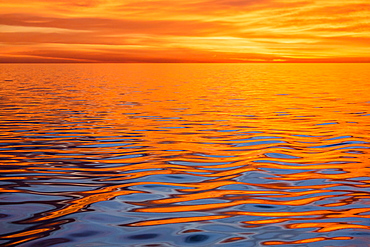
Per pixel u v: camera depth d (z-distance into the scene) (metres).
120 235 4.06
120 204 4.96
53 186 5.71
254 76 43.03
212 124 11.16
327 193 5.37
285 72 56.50
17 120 11.80
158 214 4.63
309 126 10.81
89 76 41.31
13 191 5.48
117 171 6.49
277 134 9.67
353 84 28.59
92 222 4.39
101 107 14.95
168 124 11.16
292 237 3.99
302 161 7.11
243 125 11.01
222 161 7.14
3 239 3.96
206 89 24.03
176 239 3.97
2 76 40.31
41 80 33.34
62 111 13.80
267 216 4.56
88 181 5.95
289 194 5.35
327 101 17.03
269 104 16.00
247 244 3.85
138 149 8.08
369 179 5.99
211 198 5.19
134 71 59.00
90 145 8.44
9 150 7.96
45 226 4.29
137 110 14.12
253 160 7.19
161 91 22.42
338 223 4.34
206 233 4.11
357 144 8.45
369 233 4.06
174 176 6.21
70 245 3.82
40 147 8.24
